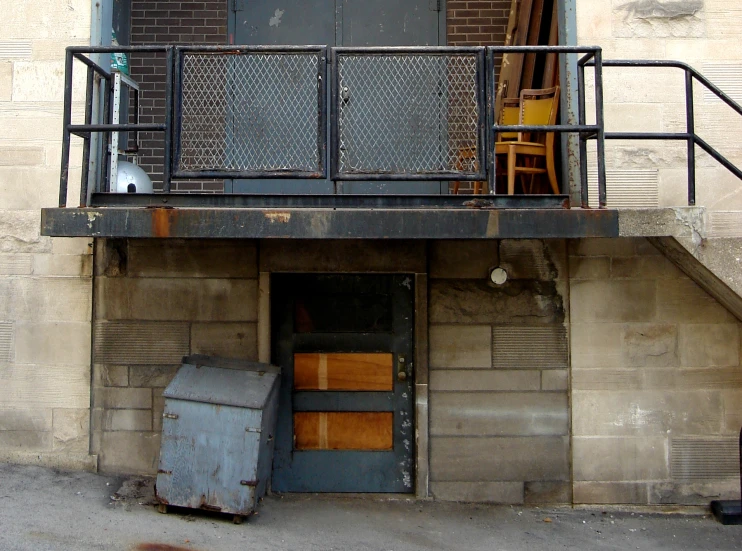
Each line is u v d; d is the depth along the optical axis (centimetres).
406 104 448
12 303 505
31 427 504
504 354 512
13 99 508
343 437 527
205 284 511
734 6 516
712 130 513
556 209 424
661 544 455
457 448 512
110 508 455
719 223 510
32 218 505
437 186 611
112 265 507
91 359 506
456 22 634
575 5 515
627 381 510
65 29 512
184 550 407
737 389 510
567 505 509
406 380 527
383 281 529
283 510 486
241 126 442
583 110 449
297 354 527
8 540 396
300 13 630
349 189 612
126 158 606
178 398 452
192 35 625
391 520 479
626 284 511
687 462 509
